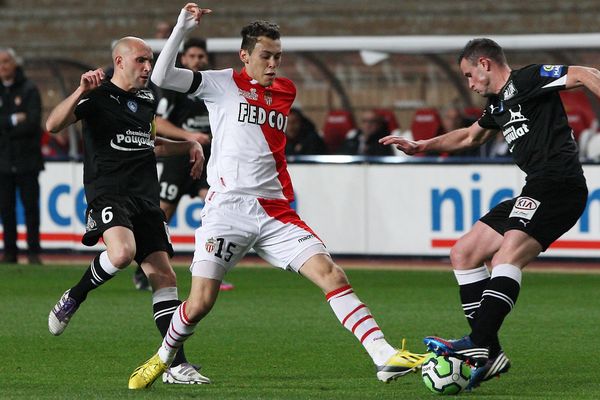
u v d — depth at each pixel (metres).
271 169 23.33
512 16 76.00
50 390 23.59
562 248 49.47
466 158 50.25
